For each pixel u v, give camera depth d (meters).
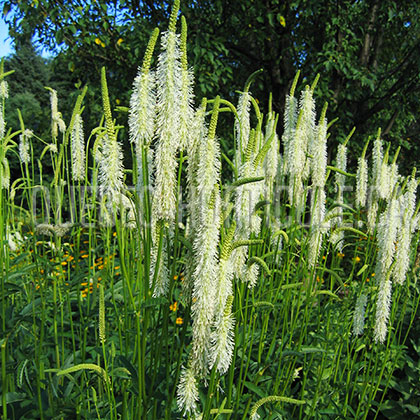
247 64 7.71
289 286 2.44
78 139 2.66
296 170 2.74
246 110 2.48
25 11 5.99
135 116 1.60
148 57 1.59
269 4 6.90
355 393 3.08
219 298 1.51
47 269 2.60
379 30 7.88
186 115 1.63
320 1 6.27
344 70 6.58
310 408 2.71
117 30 6.68
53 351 2.63
